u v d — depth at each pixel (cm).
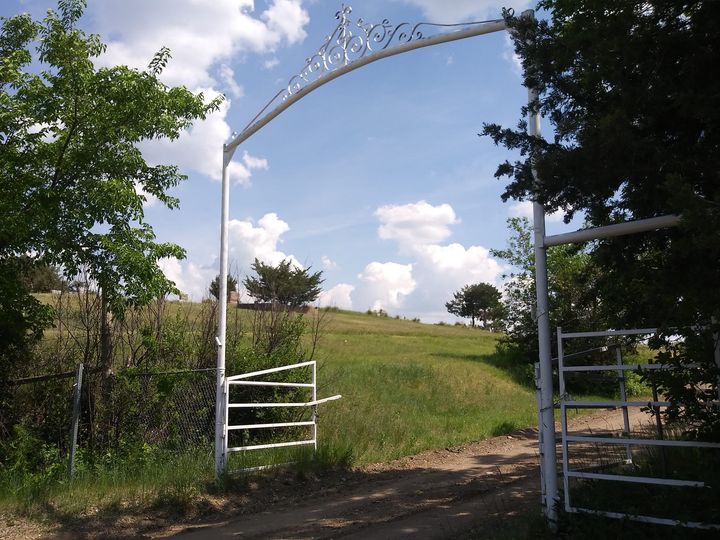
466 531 696
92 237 1093
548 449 668
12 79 1080
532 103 671
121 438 1070
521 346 2828
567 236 663
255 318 1394
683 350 582
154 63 1146
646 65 543
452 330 5762
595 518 592
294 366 1121
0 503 788
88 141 1091
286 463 1033
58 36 1084
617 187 602
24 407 1076
